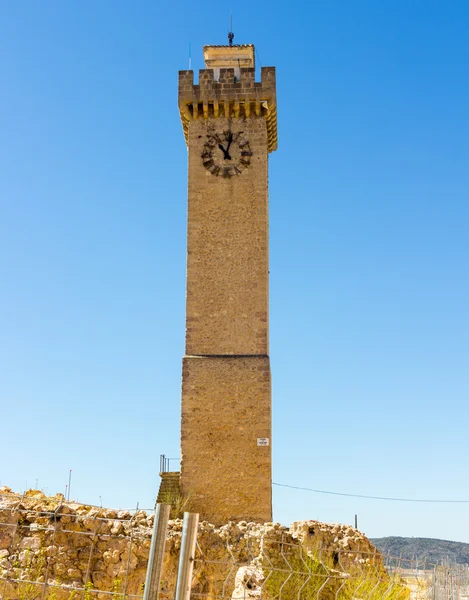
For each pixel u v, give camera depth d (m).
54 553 24.89
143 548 26.02
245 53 48.69
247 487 39.22
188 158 44.59
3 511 25.53
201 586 27.36
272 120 46.34
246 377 40.81
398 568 23.03
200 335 41.72
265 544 25.69
